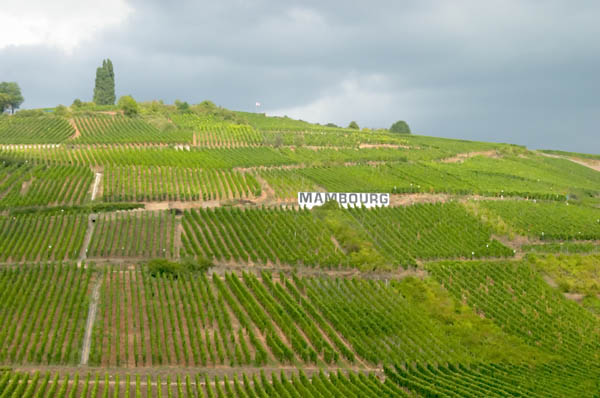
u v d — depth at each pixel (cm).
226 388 7088
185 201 13525
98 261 10606
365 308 9525
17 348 7919
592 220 13838
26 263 10250
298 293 9769
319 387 7225
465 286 10688
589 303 10762
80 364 7825
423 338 8956
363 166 17262
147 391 6975
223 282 10181
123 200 13212
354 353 8625
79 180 14100
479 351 8900
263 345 8506
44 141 17775
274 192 14400
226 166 15775
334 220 12425
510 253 11981
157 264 10162
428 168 17412
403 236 12288
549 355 9025
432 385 7531
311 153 18525
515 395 7469
